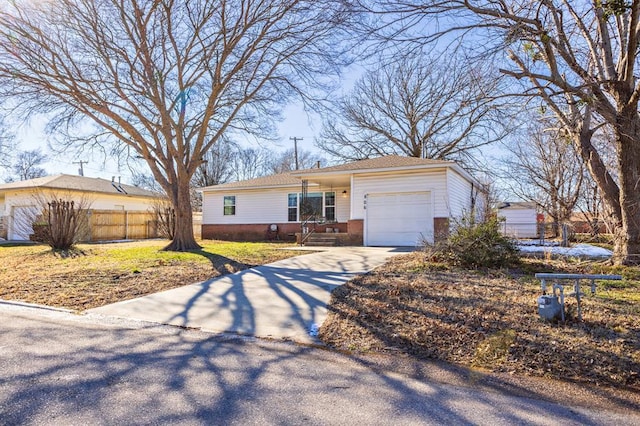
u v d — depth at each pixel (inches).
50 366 142.3
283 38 501.0
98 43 484.7
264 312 223.5
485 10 246.5
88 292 278.8
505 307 199.2
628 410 111.7
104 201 972.6
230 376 135.1
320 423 102.4
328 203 791.7
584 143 334.6
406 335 175.2
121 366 143.3
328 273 335.6
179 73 546.3
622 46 285.3
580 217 816.3
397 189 588.1
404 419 105.0
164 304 245.9
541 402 116.5
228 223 876.6
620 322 169.8
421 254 394.6
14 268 394.9
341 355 159.0
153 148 551.5
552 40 250.8
